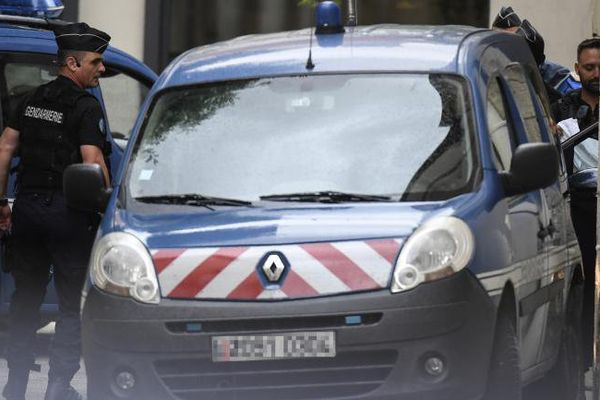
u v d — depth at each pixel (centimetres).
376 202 1706
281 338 1619
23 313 2133
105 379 1667
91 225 2092
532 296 1805
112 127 2898
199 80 1870
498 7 3972
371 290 1612
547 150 1731
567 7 3962
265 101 1827
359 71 1830
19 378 2138
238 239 1656
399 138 1762
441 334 1606
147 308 1642
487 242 1659
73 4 4062
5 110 2622
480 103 1783
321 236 1645
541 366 1872
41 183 2092
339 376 1622
